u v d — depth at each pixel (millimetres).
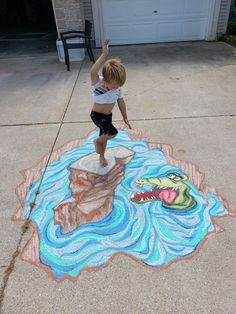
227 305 1771
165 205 2541
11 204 2654
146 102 4594
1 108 4633
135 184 2803
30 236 2318
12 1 12789
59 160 3236
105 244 2221
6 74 6293
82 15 7156
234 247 2145
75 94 5027
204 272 1972
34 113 4398
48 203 2643
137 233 2297
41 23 12805
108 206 2564
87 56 7328
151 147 3385
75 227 2381
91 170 3033
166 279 1938
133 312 1758
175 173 2926
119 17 7715
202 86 5125
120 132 3730
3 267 2076
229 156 3156
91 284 1935
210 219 2389
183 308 1764
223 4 7598
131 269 2020
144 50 7602
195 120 3961
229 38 8141
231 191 2672
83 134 3740
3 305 1832
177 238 2238
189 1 7527
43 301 1846
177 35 8086
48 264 2088
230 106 4336
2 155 3379
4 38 10227
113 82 2445
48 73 6203
